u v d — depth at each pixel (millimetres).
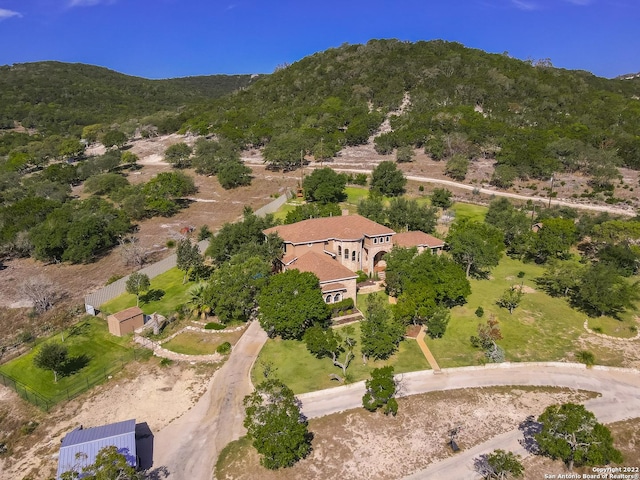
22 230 85312
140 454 38125
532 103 188000
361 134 164875
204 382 47281
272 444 34312
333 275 59219
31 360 51969
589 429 34500
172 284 70938
